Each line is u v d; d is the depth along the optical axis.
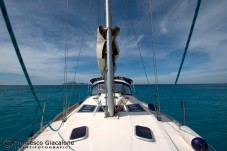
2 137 8.53
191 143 3.02
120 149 2.63
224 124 10.91
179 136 3.54
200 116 13.27
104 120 3.79
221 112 14.78
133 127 3.38
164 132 3.26
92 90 7.80
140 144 2.77
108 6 3.87
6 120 11.95
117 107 4.63
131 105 5.09
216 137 8.61
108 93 3.92
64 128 3.51
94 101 5.63
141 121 3.75
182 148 3.04
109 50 3.81
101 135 3.07
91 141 2.87
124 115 4.12
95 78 8.66
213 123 11.17
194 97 26.98
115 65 4.47
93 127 3.43
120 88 7.28
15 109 16.39
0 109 16.45
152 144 2.79
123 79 8.21
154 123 3.65
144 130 3.18
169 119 4.82
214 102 21.02
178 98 25.47
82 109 4.69
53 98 26.67
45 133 3.75
